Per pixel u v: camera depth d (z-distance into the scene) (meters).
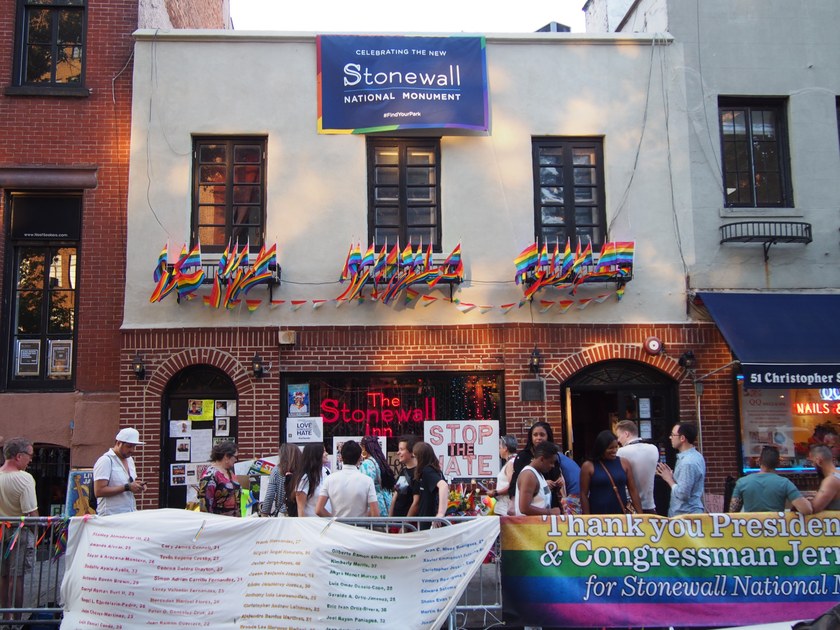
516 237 11.52
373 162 11.68
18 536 6.74
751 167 12.11
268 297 11.22
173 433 11.09
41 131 11.57
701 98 11.97
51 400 11.16
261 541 6.51
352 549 6.45
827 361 10.50
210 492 8.03
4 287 11.45
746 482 7.24
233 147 11.66
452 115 11.51
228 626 6.36
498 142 11.69
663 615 6.52
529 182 11.63
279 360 11.11
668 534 6.63
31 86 11.66
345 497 7.39
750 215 11.77
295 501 8.00
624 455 8.41
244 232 11.52
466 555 6.52
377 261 11.05
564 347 11.31
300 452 8.15
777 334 10.84
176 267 10.68
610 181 11.72
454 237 11.46
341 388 11.30
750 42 12.16
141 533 6.53
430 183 11.71
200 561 6.48
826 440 9.67
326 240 11.38
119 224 11.48
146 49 11.62
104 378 11.23
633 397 11.54
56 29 11.99
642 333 11.41
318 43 11.63
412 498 8.31
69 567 6.53
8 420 11.07
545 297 11.41
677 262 11.62
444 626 6.80
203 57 11.63
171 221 11.31
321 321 11.22
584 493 7.57
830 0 12.32
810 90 12.13
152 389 10.91
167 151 11.43
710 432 11.27
